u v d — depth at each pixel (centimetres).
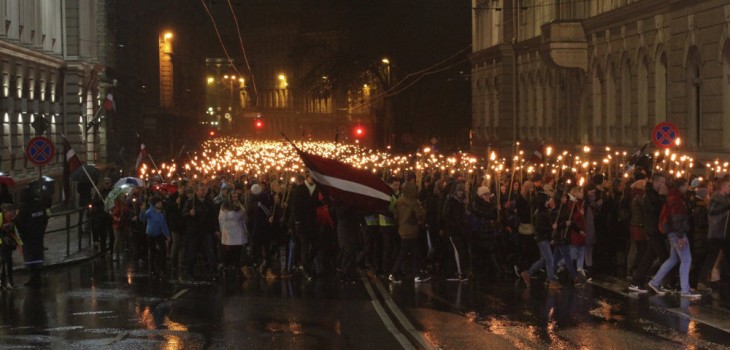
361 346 1555
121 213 3039
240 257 2633
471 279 2411
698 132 3759
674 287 2166
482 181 2844
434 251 2553
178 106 12688
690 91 3750
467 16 8481
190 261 2552
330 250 2595
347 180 2283
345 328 1730
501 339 1580
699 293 2075
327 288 2312
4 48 4662
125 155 7838
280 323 1795
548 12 5625
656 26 4103
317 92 9175
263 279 2523
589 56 4950
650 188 2086
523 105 6353
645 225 2092
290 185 2681
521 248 2395
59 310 1986
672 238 2014
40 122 3372
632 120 4422
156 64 10325
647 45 4219
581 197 2289
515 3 6388
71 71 6156
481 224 2394
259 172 3444
